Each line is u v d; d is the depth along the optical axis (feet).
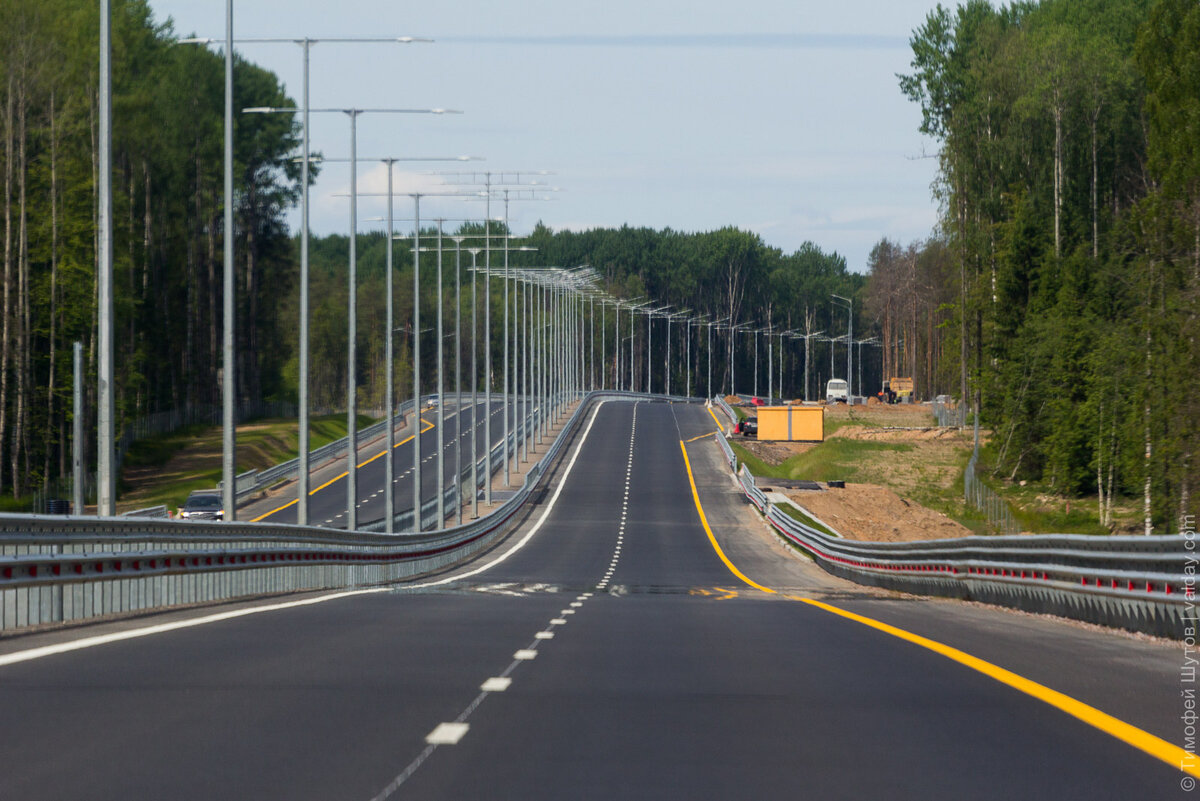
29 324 414.00
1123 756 42.68
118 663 64.13
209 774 38.86
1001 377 468.75
